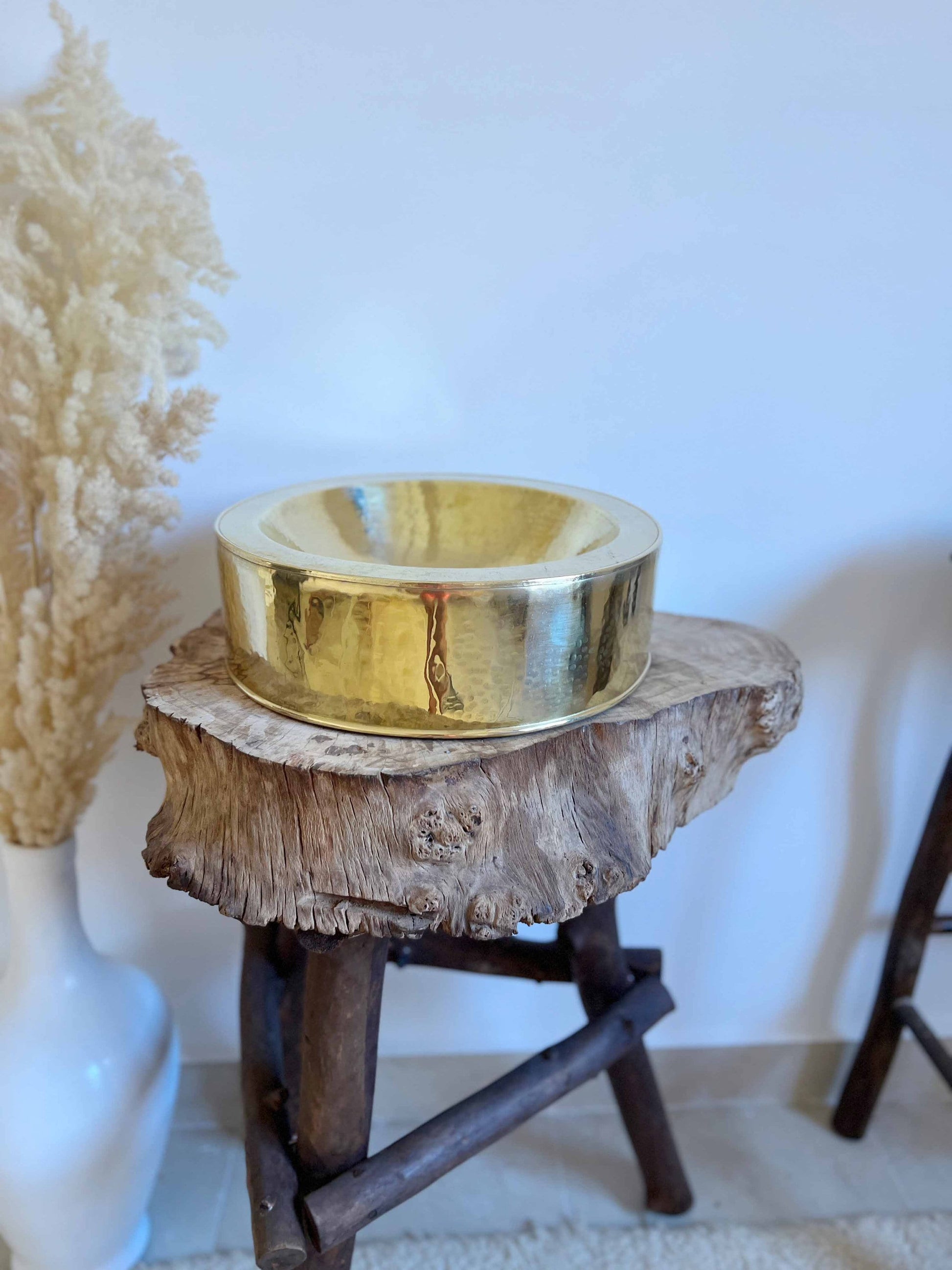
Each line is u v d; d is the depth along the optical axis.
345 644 0.82
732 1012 1.59
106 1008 1.20
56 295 0.99
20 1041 1.15
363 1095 0.97
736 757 1.03
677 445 1.24
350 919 0.79
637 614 0.91
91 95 0.97
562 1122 1.59
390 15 1.05
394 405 1.20
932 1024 1.62
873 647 1.35
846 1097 1.55
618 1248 1.36
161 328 1.00
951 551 1.30
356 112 1.09
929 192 1.15
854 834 1.47
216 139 1.08
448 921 0.79
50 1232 1.19
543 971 1.30
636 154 1.12
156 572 1.13
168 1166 1.48
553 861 0.82
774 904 1.52
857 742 1.42
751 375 1.21
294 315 1.16
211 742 0.83
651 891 1.50
